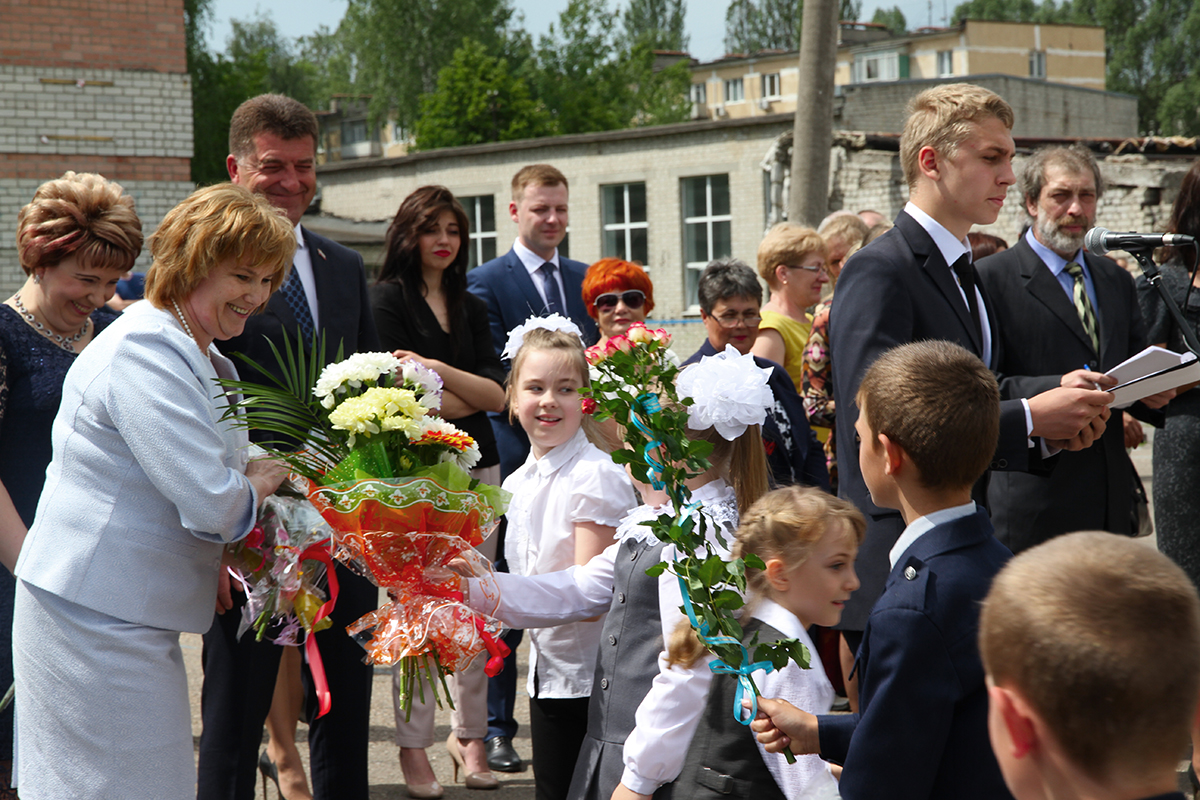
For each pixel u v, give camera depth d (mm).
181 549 2279
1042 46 55062
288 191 3283
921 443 1889
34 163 11789
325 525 2496
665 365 2219
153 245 2387
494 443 4328
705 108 54594
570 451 3096
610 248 21703
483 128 40781
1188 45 60500
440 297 4344
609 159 21375
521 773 3975
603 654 2500
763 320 4832
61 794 2205
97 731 2199
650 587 2447
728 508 2477
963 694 1766
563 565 2996
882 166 15062
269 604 2469
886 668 1797
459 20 44844
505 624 2656
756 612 2223
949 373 1914
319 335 3275
